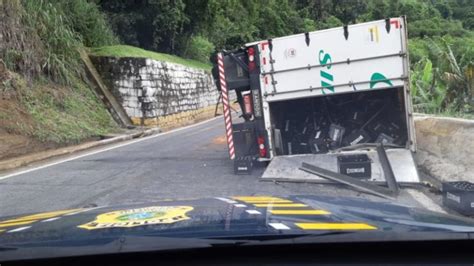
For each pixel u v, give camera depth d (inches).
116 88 874.1
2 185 340.8
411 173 302.5
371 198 272.1
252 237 83.5
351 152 340.8
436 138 337.1
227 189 303.9
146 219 101.9
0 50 614.9
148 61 894.4
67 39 766.5
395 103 362.3
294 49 353.4
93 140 648.4
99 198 287.4
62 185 334.6
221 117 1203.2
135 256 83.8
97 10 1001.5
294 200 128.0
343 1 3189.0
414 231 88.0
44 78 701.3
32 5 694.5
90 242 85.8
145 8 1142.3
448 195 246.5
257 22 2305.6
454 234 85.6
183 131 790.5
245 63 367.9
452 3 3442.4
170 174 365.4
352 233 85.2
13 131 531.8
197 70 1229.7
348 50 342.0
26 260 84.0
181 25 1216.8
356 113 374.0
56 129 599.2
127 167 408.5
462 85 551.5
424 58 715.4
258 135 364.8
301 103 377.1
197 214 104.9
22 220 122.6
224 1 1384.1
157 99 923.4
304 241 83.3
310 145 378.3
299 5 3090.6
